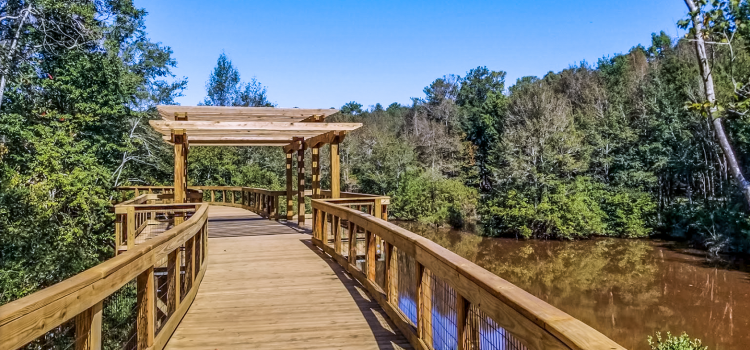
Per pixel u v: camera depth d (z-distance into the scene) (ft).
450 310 9.21
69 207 42.09
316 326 13.08
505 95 138.31
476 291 6.98
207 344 11.71
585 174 93.09
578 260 69.41
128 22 71.31
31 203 37.60
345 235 28.99
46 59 51.16
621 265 65.16
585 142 94.38
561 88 125.90
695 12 23.86
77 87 50.01
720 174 70.54
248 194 54.65
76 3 51.24
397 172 116.88
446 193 103.96
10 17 46.06
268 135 35.78
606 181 91.45
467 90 179.63
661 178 83.97
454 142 124.77
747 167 63.82
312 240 28.27
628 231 81.30
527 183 89.04
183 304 14.12
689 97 75.46
